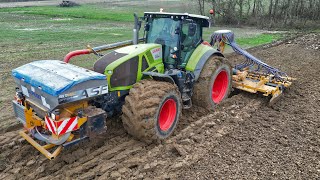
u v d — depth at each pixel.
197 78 6.84
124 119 5.56
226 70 7.51
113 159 5.27
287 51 14.36
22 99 5.32
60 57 12.55
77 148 5.63
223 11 26.95
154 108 5.41
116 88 5.73
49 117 4.73
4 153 5.50
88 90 4.80
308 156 5.38
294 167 5.06
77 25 23.12
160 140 5.73
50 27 21.64
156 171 5.00
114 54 5.91
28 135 5.57
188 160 5.23
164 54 6.64
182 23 6.45
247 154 5.46
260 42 17.12
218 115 6.87
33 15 28.97
